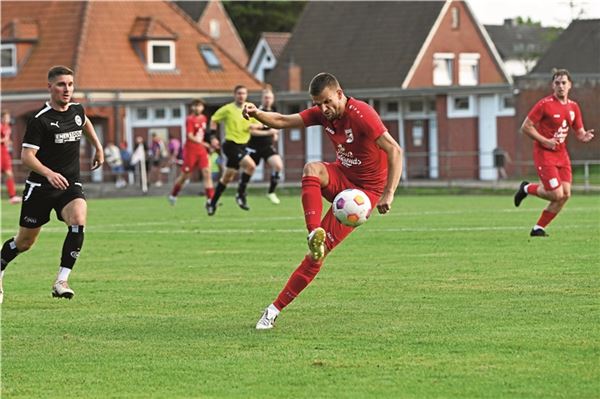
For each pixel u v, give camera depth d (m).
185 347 17.84
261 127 47.53
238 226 41.12
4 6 114.06
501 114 90.06
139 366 16.55
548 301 21.25
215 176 82.94
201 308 21.77
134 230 40.41
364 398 14.30
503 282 23.98
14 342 18.56
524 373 15.29
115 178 99.31
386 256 29.61
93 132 23.78
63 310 21.88
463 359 16.28
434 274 25.64
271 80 120.81
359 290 23.36
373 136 18.78
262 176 96.19
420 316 19.97
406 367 15.91
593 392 14.22
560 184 33.44
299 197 66.06
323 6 122.06
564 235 34.12
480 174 91.00
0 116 110.12
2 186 98.94
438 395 14.32
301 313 20.62
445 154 72.50
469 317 19.70
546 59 123.75
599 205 50.66
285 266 28.23
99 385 15.44
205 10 161.25
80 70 108.25
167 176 102.94
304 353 17.06
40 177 22.64
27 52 111.25
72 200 22.66
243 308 21.67
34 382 15.70
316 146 97.81
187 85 113.50
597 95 86.94
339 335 18.42
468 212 47.25
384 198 18.62
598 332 17.98
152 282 25.72
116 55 111.00
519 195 34.16
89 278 26.69
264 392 14.77
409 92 92.25
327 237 19.20
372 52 115.62
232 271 27.42
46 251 33.78
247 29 176.38
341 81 115.44
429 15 114.94
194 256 31.05
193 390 14.99
